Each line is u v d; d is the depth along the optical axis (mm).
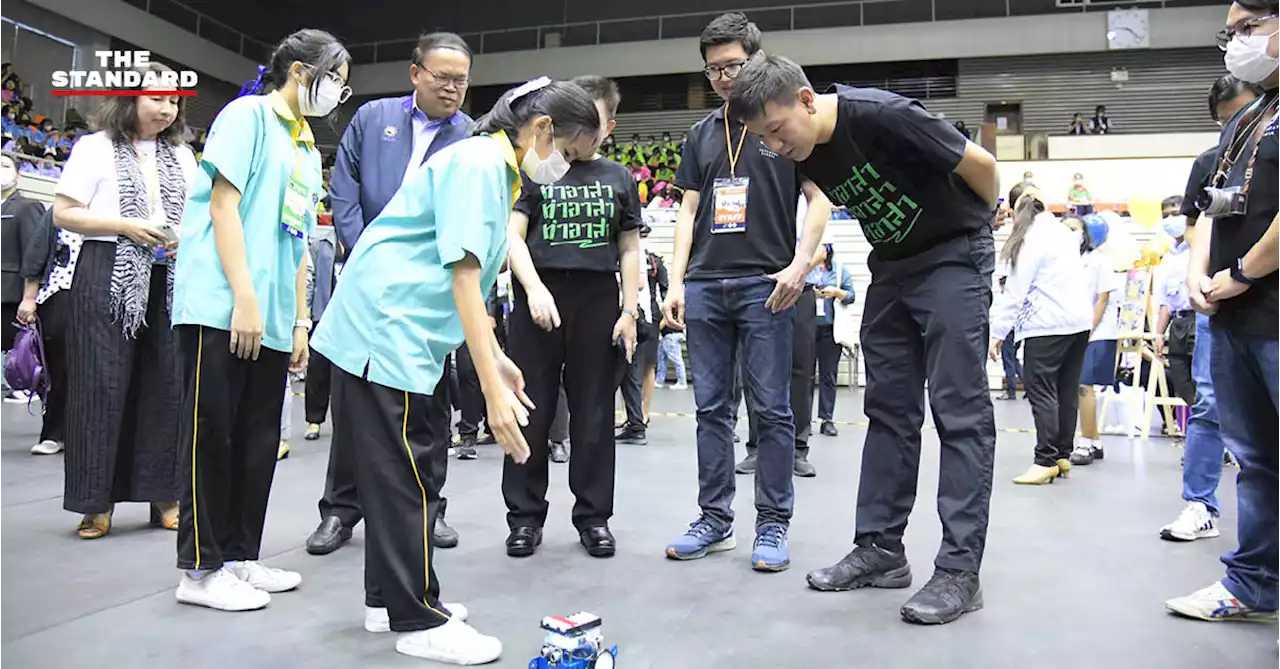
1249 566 1869
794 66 1896
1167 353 5625
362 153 2611
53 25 15562
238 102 1973
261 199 1992
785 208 2475
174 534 2658
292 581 2078
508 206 1685
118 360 2596
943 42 18219
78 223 2465
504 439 1588
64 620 1821
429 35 2568
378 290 1668
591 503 2502
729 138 2523
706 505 2527
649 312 5953
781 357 2447
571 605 1967
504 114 1653
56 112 15672
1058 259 3797
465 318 1573
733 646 1690
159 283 2691
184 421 1931
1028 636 1761
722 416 2539
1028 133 18438
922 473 3957
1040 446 3812
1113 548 2561
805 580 2193
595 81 2510
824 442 5277
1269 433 1840
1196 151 14367
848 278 5941
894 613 1917
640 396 5168
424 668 1581
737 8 19453
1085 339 3826
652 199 14680
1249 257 1697
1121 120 18062
